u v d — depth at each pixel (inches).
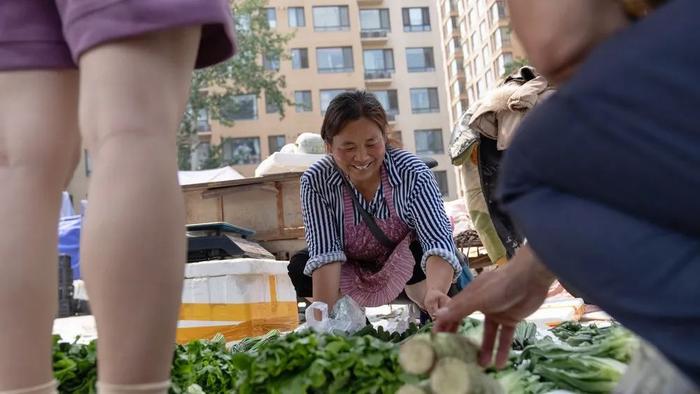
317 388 66.5
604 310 42.4
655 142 38.8
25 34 62.5
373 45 2010.3
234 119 1756.9
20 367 60.2
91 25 56.7
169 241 54.9
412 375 63.3
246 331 217.0
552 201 43.3
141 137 55.8
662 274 39.2
